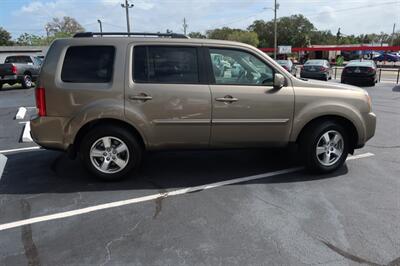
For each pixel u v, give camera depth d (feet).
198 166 18.51
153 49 15.39
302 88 16.47
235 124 15.94
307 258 10.51
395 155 20.52
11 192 15.21
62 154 20.48
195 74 15.60
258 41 326.65
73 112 15.10
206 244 11.22
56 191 15.29
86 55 15.19
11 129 28.14
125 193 15.08
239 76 16.01
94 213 13.30
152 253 10.77
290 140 16.65
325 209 13.57
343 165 18.71
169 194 15.01
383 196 14.76
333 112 16.62
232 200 14.40
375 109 37.58
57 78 15.03
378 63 185.78
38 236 11.74
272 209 13.58
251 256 10.61
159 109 15.33
